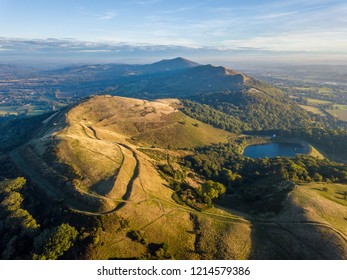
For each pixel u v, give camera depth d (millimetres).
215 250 77062
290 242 78562
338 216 84812
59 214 80250
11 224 77312
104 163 104062
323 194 100750
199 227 84188
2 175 105438
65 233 69062
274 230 83625
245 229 84312
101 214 78250
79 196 85062
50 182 94938
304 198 93250
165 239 78125
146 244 74750
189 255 75312
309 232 79125
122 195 88250
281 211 91250
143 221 80625
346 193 104438
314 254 73750
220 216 90875
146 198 89562
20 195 88250
